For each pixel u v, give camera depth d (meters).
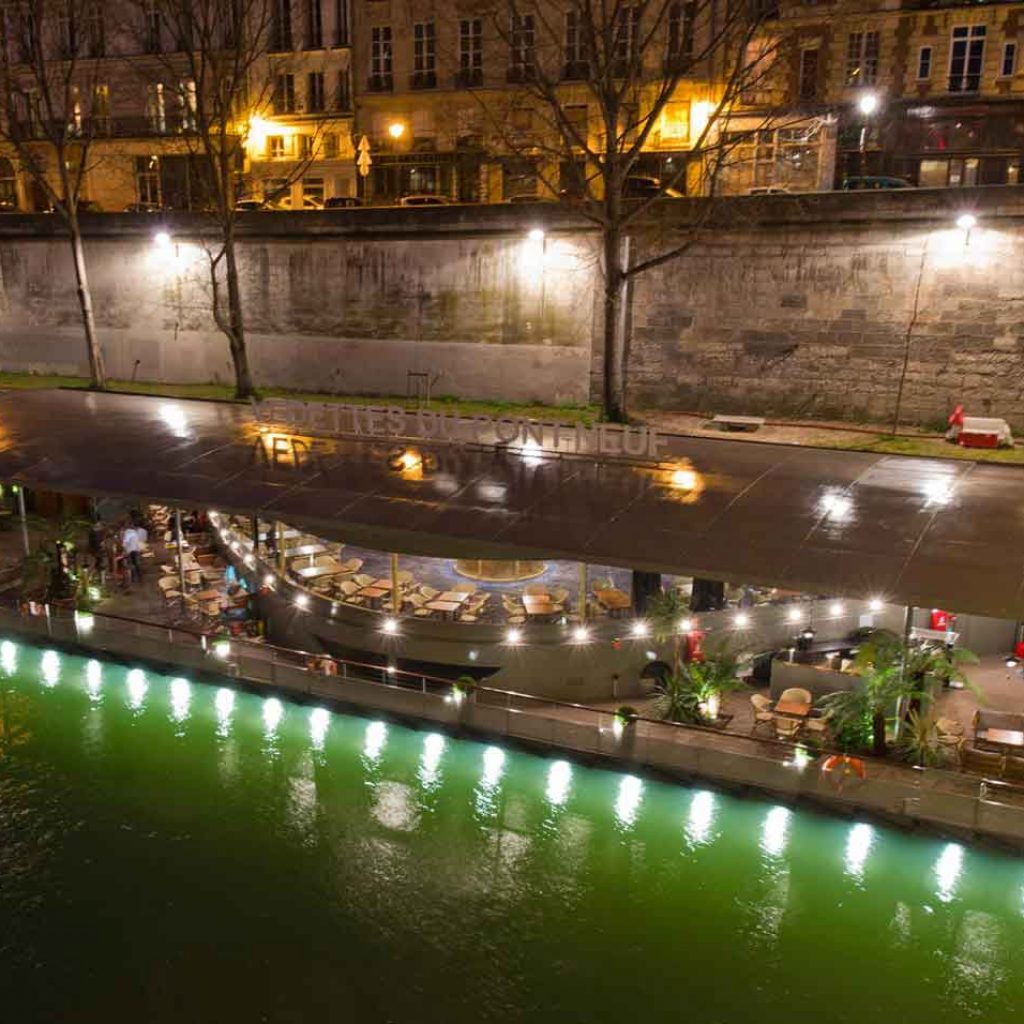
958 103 40.16
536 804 17.78
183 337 38.62
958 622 21.11
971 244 26.75
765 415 30.31
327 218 34.88
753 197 28.91
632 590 21.64
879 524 17.64
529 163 41.38
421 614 21.41
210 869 16.11
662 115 41.47
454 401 34.25
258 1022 13.12
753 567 16.67
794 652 20.00
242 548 25.67
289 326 36.66
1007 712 18.25
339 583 23.02
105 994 13.55
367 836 17.02
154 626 21.38
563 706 18.25
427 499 20.05
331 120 48.06
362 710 19.89
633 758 17.86
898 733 17.47
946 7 39.47
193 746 19.55
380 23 45.56
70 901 15.29
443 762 18.92
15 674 22.20
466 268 33.38
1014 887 15.30
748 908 15.37
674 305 30.84
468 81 44.47
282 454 22.94
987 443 25.66
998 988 13.84
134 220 38.12
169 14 46.69
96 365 35.84
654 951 14.54
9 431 25.52
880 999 13.66
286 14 47.97
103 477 22.30
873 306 28.36
